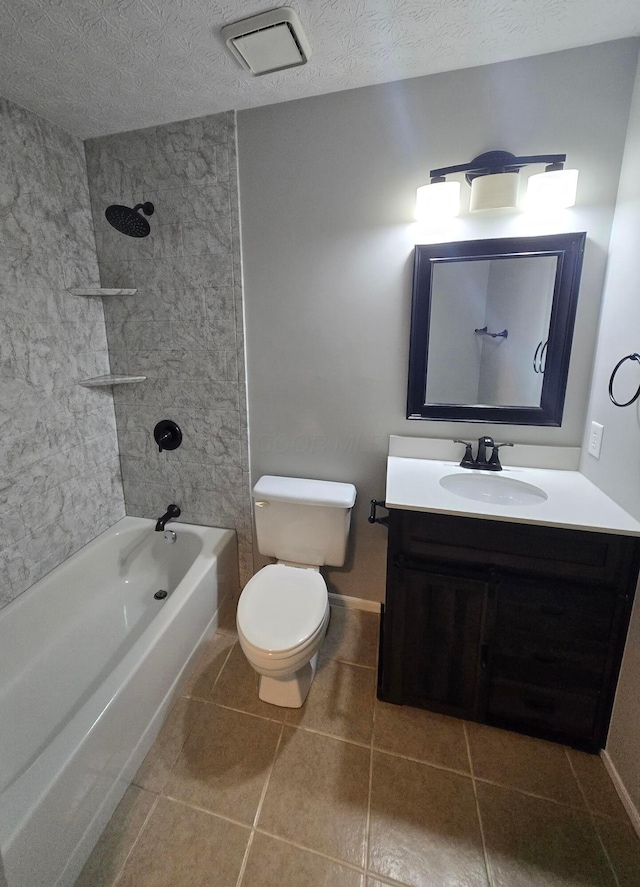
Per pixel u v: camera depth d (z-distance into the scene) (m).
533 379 1.59
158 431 2.06
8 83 1.40
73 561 1.86
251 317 1.83
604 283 1.45
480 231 1.53
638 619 1.19
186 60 1.30
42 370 1.70
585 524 1.20
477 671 1.42
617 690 1.30
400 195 1.57
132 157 1.77
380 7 1.11
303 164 1.62
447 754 1.37
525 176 1.45
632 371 1.25
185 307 1.88
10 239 1.53
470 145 1.47
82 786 1.08
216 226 1.76
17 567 1.64
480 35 1.24
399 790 1.26
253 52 1.25
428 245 1.56
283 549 1.87
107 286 1.95
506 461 1.69
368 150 1.56
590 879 1.06
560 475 1.59
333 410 1.85
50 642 1.71
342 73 1.41
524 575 1.31
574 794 1.25
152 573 2.18
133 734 1.29
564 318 1.50
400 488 1.47
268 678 1.53
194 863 1.09
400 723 1.48
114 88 1.44
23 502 1.66
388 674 1.51
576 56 1.32
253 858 1.10
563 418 1.61
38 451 1.71
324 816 1.19
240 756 1.36
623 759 1.25
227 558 2.03
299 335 1.80
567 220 1.45
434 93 1.46
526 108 1.40
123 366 2.04
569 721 1.37
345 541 1.78
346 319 1.74
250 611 1.46
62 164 1.71
